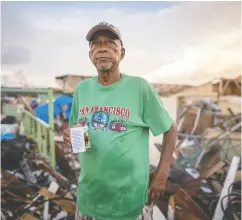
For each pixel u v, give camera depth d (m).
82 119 1.32
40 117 2.39
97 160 1.26
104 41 1.28
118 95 1.29
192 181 2.31
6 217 2.49
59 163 2.41
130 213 1.30
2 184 2.48
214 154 2.27
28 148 2.43
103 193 1.29
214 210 2.29
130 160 1.25
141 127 1.30
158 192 1.37
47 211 2.46
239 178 2.24
